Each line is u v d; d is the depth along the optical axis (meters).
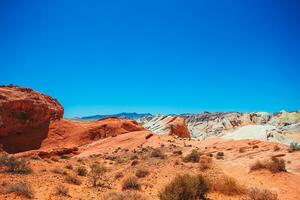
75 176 20.58
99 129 66.31
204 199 14.48
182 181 14.27
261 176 20.03
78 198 14.95
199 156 29.52
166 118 87.06
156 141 54.62
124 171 25.11
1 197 13.45
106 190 17.58
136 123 75.69
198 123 146.12
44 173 21.64
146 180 20.45
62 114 70.50
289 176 19.34
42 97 68.06
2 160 22.17
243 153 32.34
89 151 51.41
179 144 50.72
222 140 47.66
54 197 14.64
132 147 51.78
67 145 60.41
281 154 28.00
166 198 13.73
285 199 14.55
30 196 14.21
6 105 56.94
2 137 56.22
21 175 19.91
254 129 62.38
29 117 60.41
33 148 57.59
